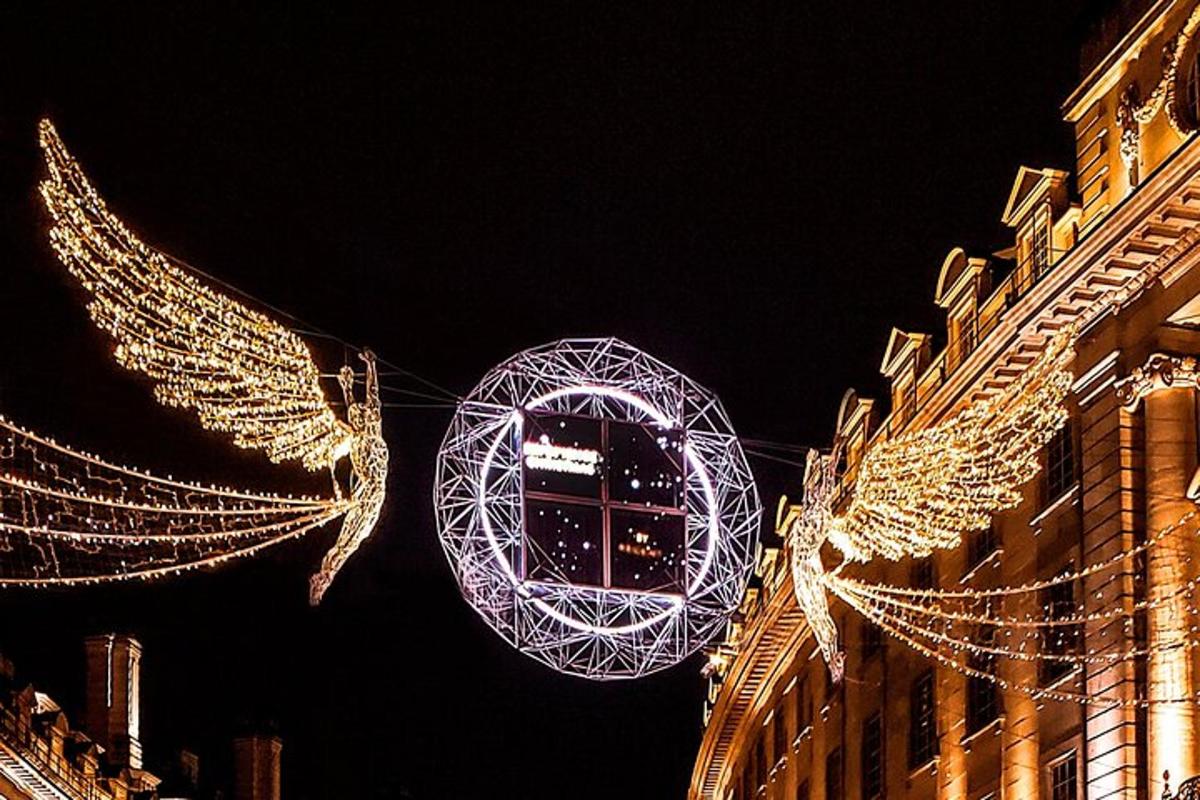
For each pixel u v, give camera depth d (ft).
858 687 137.28
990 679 110.22
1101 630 96.68
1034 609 106.11
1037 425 102.01
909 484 93.35
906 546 94.07
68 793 147.23
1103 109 103.09
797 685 157.07
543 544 75.92
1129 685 93.71
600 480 77.00
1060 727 101.24
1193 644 91.15
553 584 75.66
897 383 128.77
